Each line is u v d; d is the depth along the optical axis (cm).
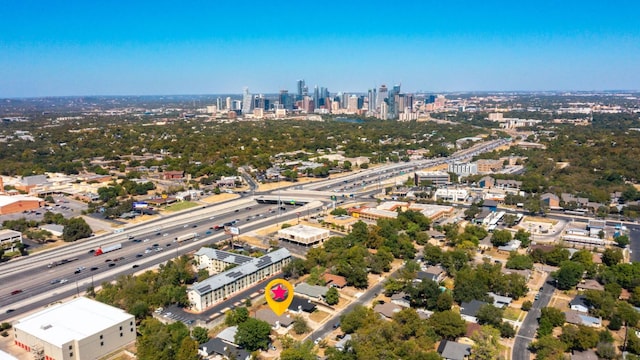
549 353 18850
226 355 19588
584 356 19150
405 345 19288
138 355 19362
